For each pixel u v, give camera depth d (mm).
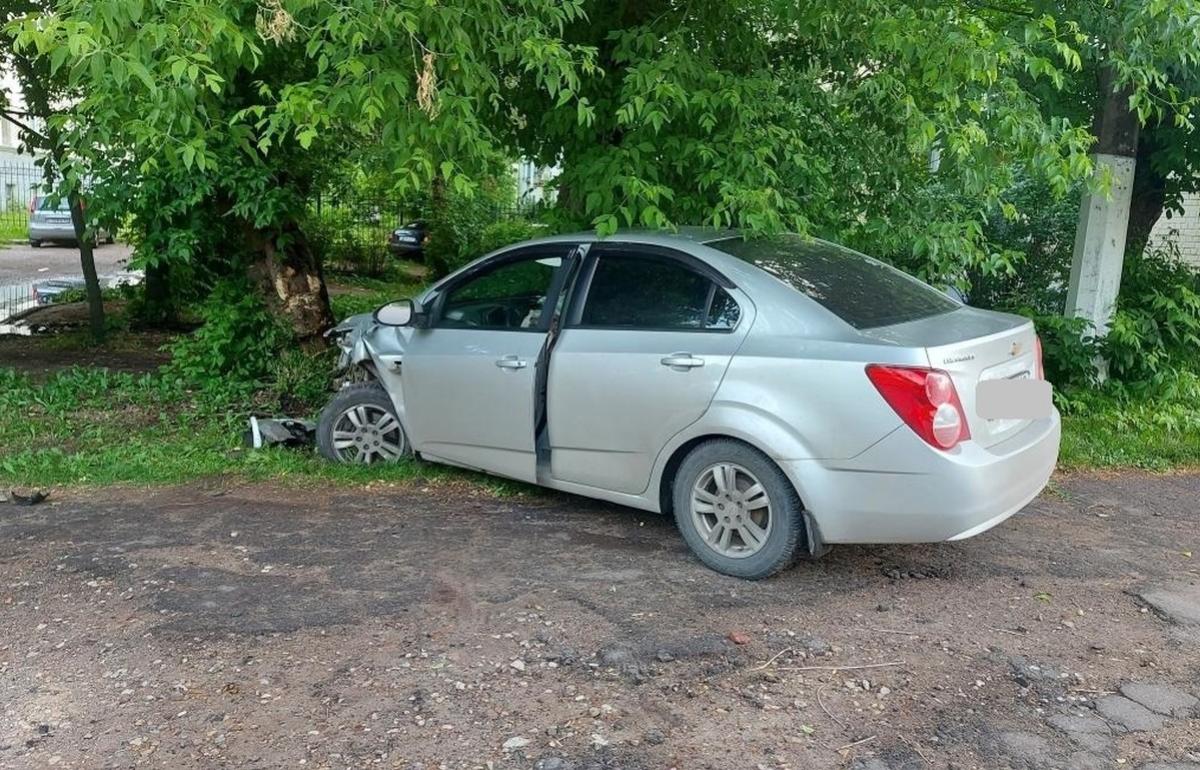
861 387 4074
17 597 4211
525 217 16812
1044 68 5965
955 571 4746
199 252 9609
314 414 8039
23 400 8055
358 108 4969
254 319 8977
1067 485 6445
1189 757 3184
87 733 3189
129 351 11008
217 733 3193
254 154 5895
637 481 4840
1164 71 7453
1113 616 4285
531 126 6906
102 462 6320
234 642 3814
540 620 4051
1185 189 9734
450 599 4254
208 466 6219
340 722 3266
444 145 5207
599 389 4855
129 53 4223
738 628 4016
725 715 3357
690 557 4797
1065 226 9406
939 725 3338
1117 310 8547
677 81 5910
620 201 6008
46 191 10023
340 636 3881
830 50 6668
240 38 4555
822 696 3504
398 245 19312
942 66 5738
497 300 5438
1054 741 3260
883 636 3992
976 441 4184
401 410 5941
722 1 6559
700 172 6027
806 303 4406
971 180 6129
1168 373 8266
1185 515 5848
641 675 3613
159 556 4703
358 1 4660
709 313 4629
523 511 5480
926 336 4211
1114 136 8227
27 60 9219
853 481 4137
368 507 5516
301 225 9766
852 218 6695
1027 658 3850
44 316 13281
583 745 3154
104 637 3848
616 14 6621
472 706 3379
